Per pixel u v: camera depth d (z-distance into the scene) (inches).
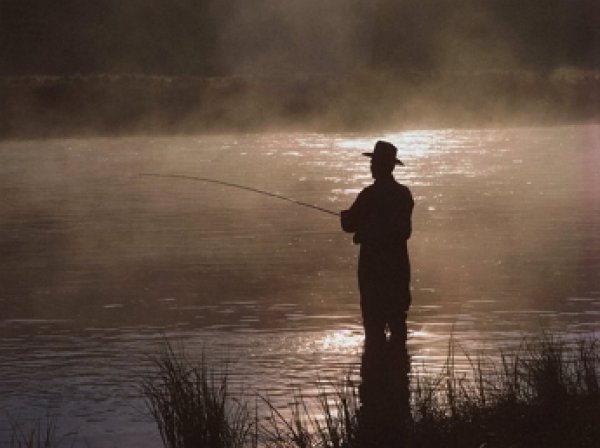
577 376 597.6
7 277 1149.7
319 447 545.6
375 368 722.8
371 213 824.3
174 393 570.3
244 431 576.7
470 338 812.6
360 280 823.7
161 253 1293.1
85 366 754.2
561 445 519.8
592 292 999.0
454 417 551.2
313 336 838.5
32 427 611.5
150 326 890.7
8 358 783.7
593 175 2133.4
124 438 586.9
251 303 983.0
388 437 543.8
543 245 1291.8
